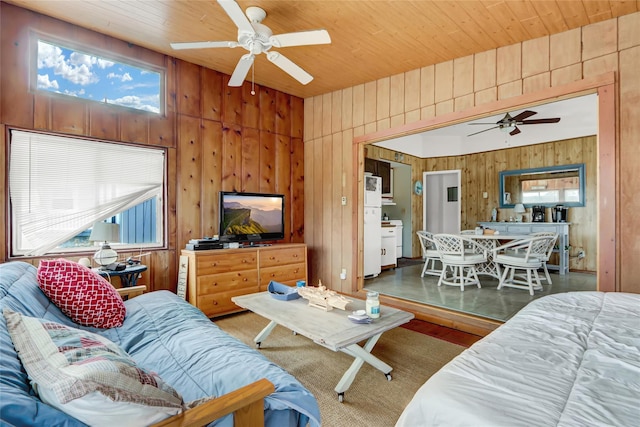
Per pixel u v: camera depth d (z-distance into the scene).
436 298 3.93
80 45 2.98
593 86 2.55
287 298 2.55
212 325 1.91
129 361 0.95
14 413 0.67
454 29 2.80
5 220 2.68
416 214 7.68
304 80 2.84
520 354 1.16
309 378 2.18
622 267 2.40
